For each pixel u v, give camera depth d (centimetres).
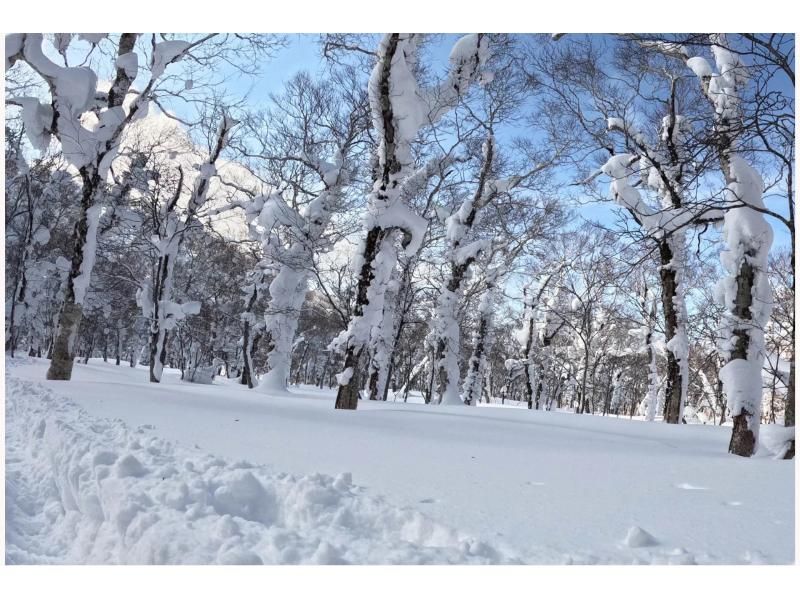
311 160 2144
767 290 1189
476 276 3044
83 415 944
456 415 1565
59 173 3123
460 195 2614
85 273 1811
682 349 1941
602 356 4288
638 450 1050
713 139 1027
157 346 2672
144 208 2686
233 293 3950
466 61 1686
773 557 379
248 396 1970
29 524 558
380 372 2789
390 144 1574
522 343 3816
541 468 728
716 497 584
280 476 527
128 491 479
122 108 1838
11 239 3102
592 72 2052
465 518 442
